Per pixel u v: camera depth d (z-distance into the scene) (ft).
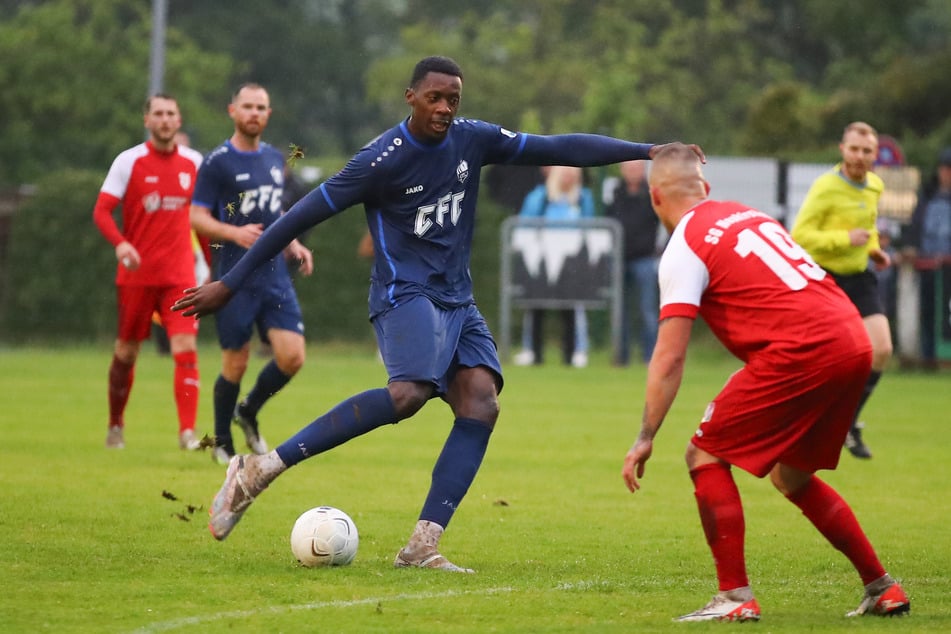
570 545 63.41
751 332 47.24
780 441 47.24
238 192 87.71
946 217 180.75
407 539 63.93
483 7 478.18
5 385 140.97
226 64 379.96
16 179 327.06
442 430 113.19
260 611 47.83
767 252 47.73
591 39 380.58
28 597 49.78
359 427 55.42
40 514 67.87
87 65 343.26
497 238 201.98
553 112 363.35
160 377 152.56
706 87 358.84
